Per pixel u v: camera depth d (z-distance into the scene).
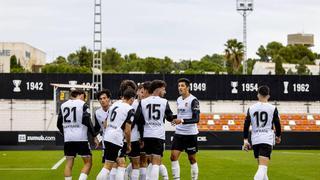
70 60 158.50
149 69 141.25
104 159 16.08
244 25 59.84
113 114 15.70
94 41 48.19
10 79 52.88
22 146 42.16
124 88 16.11
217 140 42.88
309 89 53.72
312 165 27.17
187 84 17.89
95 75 51.22
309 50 186.12
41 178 21.78
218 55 165.62
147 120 16.48
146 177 17.33
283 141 43.34
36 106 53.06
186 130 17.66
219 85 53.38
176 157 17.81
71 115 16.55
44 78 52.81
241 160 30.53
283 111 53.84
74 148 16.61
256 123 15.80
